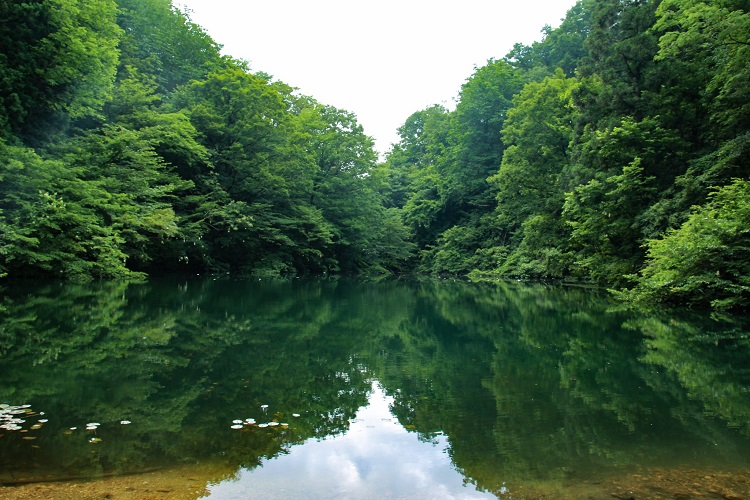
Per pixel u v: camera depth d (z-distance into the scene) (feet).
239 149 82.58
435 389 17.11
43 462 10.15
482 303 48.14
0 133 43.42
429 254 136.67
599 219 56.65
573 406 15.15
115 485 9.23
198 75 89.30
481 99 126.00
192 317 31.89
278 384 17.26
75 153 52.95
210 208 74.38
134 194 57.93
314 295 53.47
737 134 45.60
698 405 15.31
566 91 82.89
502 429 13.11
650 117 55.98
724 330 29.89
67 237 48.55
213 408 14.32
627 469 10.52
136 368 18.65
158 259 70.85
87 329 25.93
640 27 59.26
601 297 53.31
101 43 54.90
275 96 85.10
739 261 36.29
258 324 30.78
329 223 104.63
